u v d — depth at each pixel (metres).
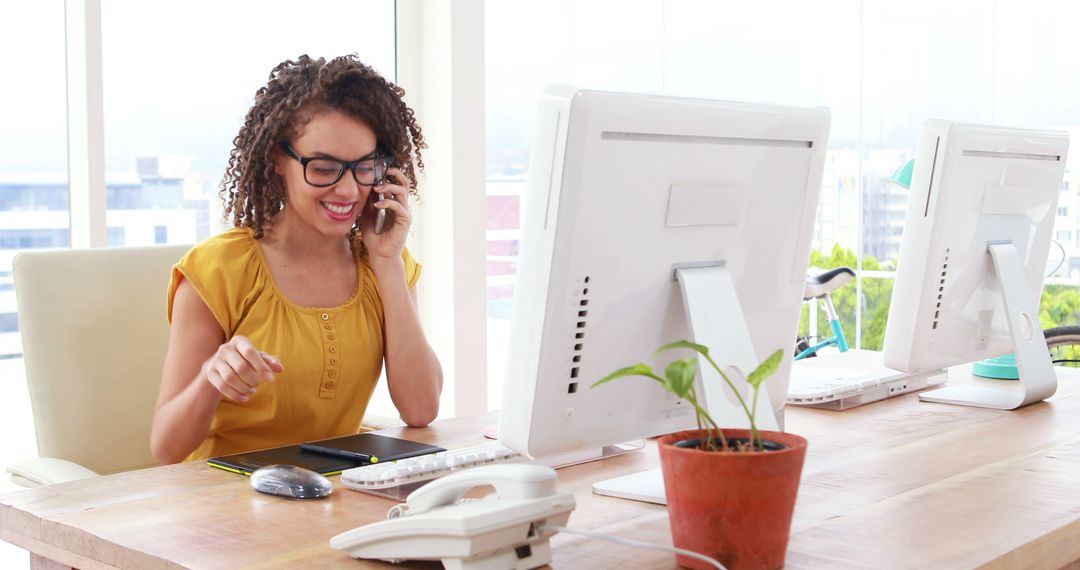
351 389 1.82
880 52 3.65
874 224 3.71
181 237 2.97
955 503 1.27
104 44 2.77
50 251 1.89
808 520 1.20
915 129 3.60
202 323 1.72
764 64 3.84
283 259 1.79
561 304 1.19
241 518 1.23
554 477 1.07
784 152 1.39
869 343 3.76
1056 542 1.16
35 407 1.85
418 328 1.86
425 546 1.02
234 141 1.83
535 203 1.18
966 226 1.84
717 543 1.03
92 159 2.71
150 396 1.94
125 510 1.27
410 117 1.85
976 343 1.96
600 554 1.10
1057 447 1.56
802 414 1.82
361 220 1.87
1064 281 3.40
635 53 3.99
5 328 2.65
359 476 1.34
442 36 3.57
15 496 1.33
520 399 1.22
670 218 1.27
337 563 1.07
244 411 1.75
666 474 1.06
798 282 1.49
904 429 1.69
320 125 1.66
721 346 1.31
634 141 1.20
